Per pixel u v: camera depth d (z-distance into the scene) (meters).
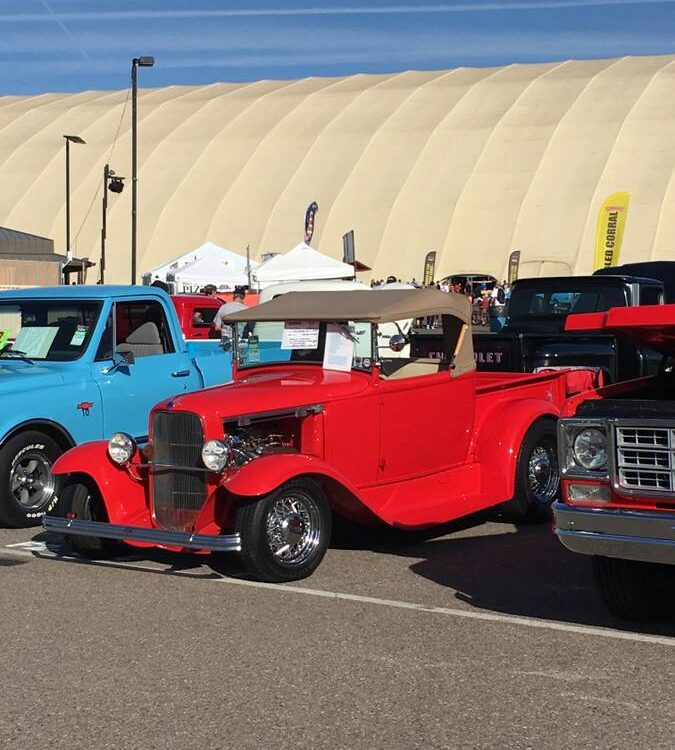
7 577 7.24
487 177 49.19
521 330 14.05
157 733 4.46
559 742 4.30
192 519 7.18
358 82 61.03
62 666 5.32
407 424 8.05
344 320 7.81
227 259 34.91
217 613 6.25
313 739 4.37
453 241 46.88
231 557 7.76
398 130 53.47
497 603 6.42
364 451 7.75
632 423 5.38
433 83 58.03
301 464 6.87
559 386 9.80
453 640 5.67
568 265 44.22
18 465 9.09
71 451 7.67
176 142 55.62
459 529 8.82
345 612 6.24
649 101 50.84
